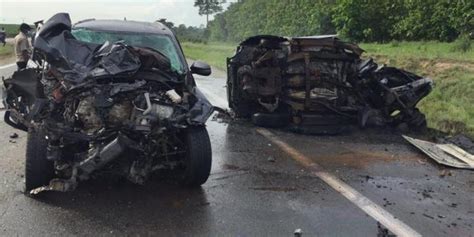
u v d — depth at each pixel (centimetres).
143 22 725
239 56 982
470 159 732
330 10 4219
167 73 554
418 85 952
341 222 470
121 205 495
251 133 894
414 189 587
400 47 2700
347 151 775
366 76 959
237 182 591
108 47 536
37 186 514
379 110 959
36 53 552
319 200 534
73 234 421
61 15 565
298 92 922
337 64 934
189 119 520
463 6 2609
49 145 489
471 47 2188
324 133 902
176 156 555
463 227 469
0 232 420
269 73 925
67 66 511
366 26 3778
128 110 495
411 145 825
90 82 491
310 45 915
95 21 688
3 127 846
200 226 449
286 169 658
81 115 488
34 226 436
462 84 1369
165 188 554
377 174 646
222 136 860
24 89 549
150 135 499
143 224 448
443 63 1691
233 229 445
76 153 501
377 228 457
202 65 632
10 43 4525
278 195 547
